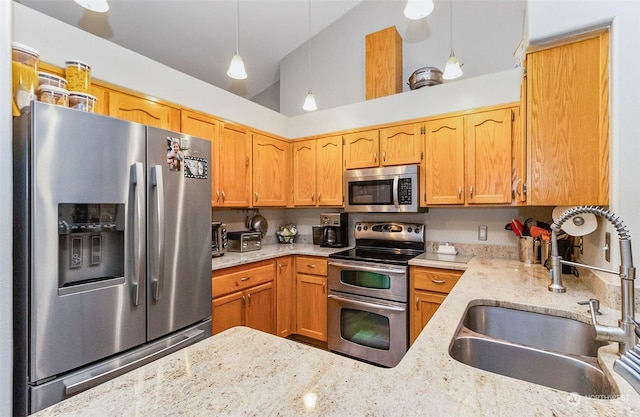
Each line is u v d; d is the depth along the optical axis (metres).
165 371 0.73
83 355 1.31
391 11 3.19
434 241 2.80
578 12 1.21
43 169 1.21
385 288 2.39
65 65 1.60
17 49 1.31
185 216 1.77
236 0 2.75
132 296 1.48
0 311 1.16
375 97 2.96
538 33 1.28
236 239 2.79
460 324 1.08
